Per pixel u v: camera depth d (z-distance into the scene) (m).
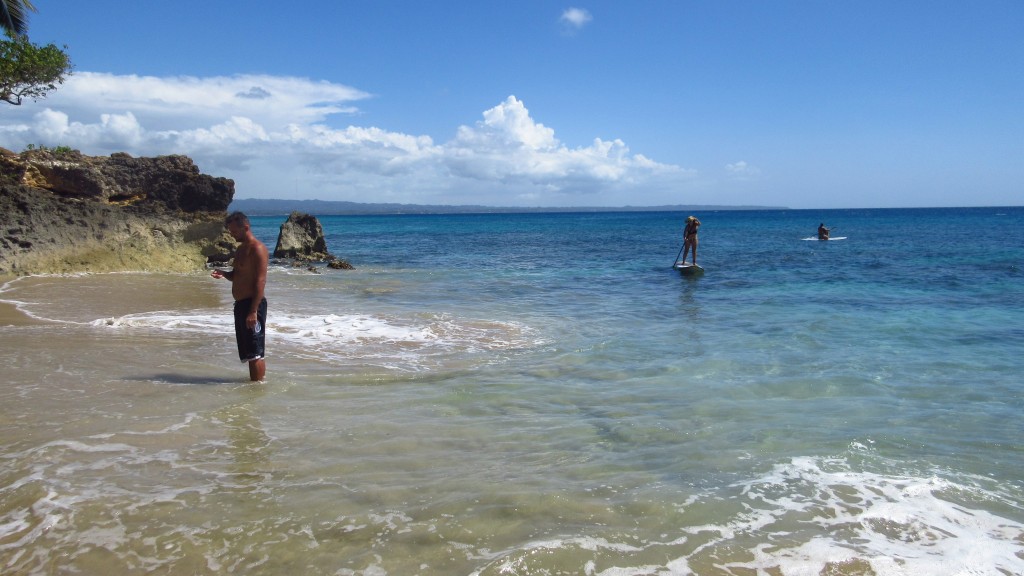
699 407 5.77
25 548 3.14
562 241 42.22
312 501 3.68
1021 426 5.19
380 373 7.09
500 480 4.03
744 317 11.05
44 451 4.41
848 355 7.94
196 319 10.49
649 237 47.47
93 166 22.42
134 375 6.70
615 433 5.04
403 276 19.42
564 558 3.04
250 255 6.49
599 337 9.36
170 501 3.66
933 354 7.97
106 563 3.01
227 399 5.88
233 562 3.02
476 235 55.00
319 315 11.49
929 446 4.70
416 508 3.59
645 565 3.00
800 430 5.08
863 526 3.43
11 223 16.86
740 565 3.01
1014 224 62.44
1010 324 10.03
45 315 10.77
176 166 25.16
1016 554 3.16
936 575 2.96
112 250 19.16
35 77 20.08
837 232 47.62
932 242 33.03
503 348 8.60
